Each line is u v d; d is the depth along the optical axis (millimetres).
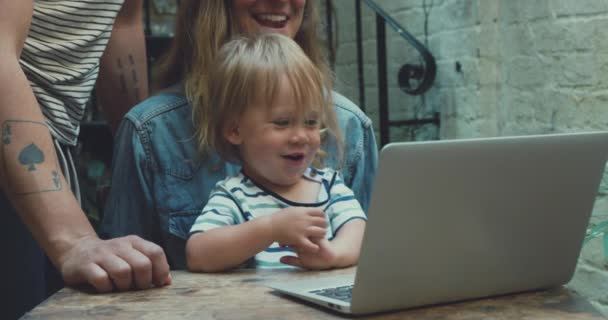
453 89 3129
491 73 2854
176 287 1157
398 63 3514
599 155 1080
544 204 1062
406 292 994
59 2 1588
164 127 1619
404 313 1005
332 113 1630
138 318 981
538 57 2525
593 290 2260
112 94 1983
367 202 1778
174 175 1603
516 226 1052
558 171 1054
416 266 986
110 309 1030
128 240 1193
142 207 1628
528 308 1027
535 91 2557
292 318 972
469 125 3018
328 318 972
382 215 937
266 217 1311
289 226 1284
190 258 1323
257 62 1422
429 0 3264
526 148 1013
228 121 1474
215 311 1008
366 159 1772
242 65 1435
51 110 1568
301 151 1422
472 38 2955
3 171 1256
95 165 3205
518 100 2668
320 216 1312
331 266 1322
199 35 1663
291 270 1313
